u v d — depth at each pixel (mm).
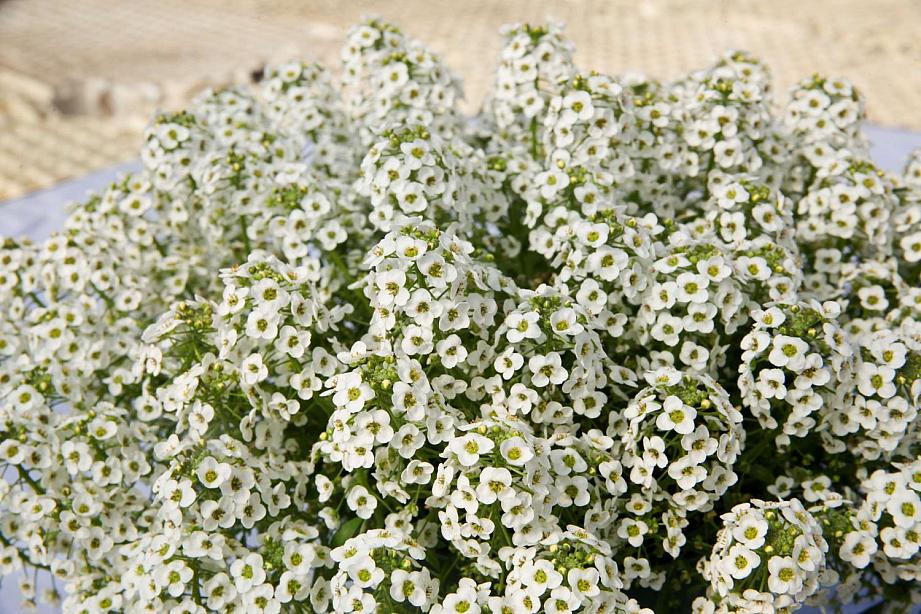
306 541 281
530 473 254
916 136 493
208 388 280
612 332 286
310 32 1034
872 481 277
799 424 278
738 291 280
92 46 1008
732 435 268
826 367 275
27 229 454
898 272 326
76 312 306
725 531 265
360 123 360
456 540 262
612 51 952
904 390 281
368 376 265
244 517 271
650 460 267
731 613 265
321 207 310
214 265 334
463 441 256
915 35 956
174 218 332
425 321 269
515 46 334
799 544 256
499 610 253
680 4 1093
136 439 296
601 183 304
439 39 982
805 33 982
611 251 282
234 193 315
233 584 269
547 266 335
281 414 281
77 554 294
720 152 320
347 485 280
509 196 331
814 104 339
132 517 297
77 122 805
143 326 321
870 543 271
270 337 273
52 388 302
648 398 269
